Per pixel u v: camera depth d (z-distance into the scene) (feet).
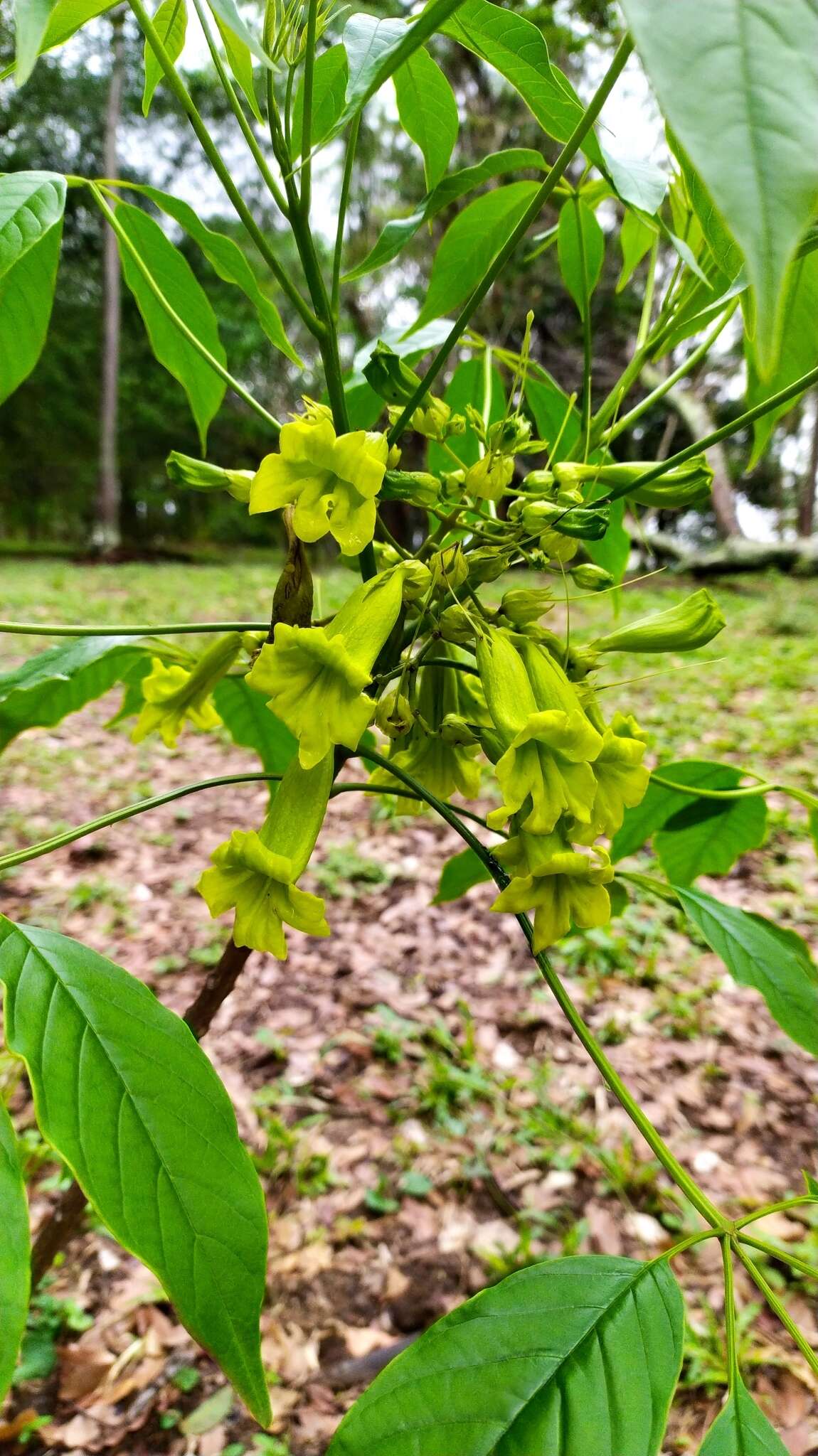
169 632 0.79
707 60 0.24
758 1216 0.60
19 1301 0.42
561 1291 0.55
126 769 4.27
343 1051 2.40
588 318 0.82
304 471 0.63
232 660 0.87
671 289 0.81
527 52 0.65
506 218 0.83
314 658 0.63
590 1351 0.51
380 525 0.74
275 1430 1.52
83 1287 1.75
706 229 0.57
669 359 7.02
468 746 0.83
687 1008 2.53
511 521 0.69
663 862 1.17
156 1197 0.49
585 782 0.64
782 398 0.61
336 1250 1.86
